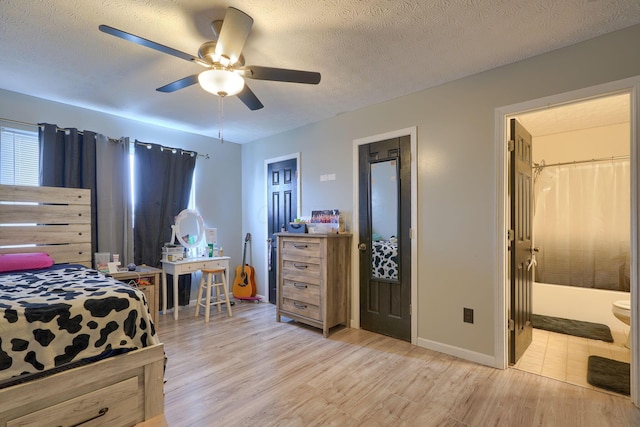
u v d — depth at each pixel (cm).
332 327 335
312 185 382
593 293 346
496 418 178
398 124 301
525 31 194
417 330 285
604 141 362
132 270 324
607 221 359
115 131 356
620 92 195
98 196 335
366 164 327
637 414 181
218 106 324
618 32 194
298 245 334
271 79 198
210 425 171
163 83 268
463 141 260
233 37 164
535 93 225
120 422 163
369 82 268
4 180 288
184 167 412
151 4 166
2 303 147
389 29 191
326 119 366
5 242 272
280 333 315
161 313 380
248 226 477
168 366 240
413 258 288
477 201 252
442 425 172
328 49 214
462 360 254
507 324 244
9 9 169
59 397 146
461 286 260
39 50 214
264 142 452
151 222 374
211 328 329
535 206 401
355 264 335
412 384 215
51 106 311
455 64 237
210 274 363
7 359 133
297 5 167
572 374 230
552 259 389
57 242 298
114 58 225
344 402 194
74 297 161
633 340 191
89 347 155
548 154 395
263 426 171
